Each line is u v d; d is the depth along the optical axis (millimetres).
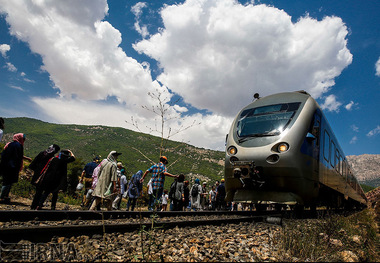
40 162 5738
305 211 7645
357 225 5445
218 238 3795
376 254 3441
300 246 3223
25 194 9398
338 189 9703
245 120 7043
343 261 2967
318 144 6973
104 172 5965
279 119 6551
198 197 10734
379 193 5473
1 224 3734
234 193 6852
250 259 2807
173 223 4555
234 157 6574
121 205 12914
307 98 7055
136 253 2871
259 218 6121
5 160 6301
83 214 4941
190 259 2643
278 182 6082
